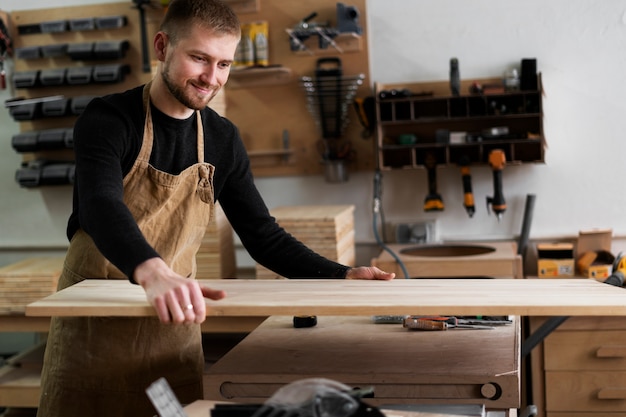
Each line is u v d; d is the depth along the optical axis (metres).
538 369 3.23
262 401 1.90
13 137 4.11
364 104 3.92
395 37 3.97
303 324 2.33
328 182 4.05
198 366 2.39
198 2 1.96
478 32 3.91
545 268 3.68
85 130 2.02
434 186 3.91
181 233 2.30
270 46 4.04
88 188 1.89
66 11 4.17
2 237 4.34
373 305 1.71
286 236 2.34
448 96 3.79
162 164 2.21
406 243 3.98
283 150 4.04
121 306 1.73
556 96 3.87
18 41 4.23
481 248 3.82
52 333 2.35
